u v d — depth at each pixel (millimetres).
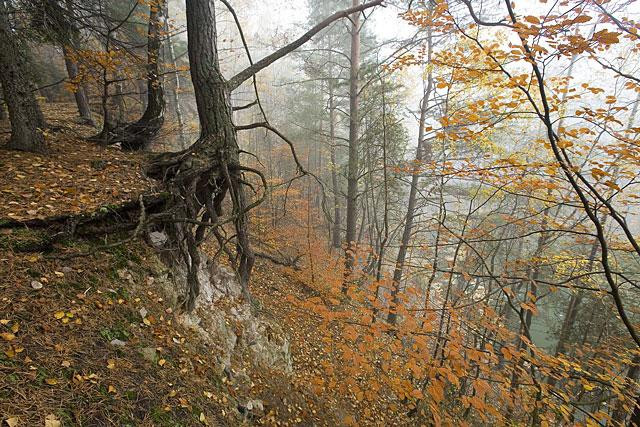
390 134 10625
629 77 3035
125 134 6695
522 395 5062
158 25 6887
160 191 4582
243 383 4414
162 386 2959
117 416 2379
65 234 3486
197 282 4566
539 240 8938
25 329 2502
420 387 6707
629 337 9258
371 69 9680
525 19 2697
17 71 4953
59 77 14203
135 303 3592
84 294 3170
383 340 4902
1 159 4602
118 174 4852
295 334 7695
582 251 10031
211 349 4281
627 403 5004
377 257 8430
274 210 16078
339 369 6727
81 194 4102
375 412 6207
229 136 5066
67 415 2127
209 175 4961
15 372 2160
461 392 7059
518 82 3598
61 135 6480
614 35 2482
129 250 4035
